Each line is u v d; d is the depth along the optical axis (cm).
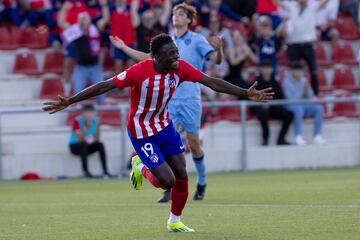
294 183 4925
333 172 5947
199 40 3891
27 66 7088
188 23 3916
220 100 6881
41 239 2725
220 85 2725
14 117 6544
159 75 2716
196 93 3906
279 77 7412
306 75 7481
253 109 6762
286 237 2581
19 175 6119
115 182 5547
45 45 7300
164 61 2684
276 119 6694
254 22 7562
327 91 7675
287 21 7425
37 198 4434
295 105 6631
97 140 6088
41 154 6272
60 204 4047
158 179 2767
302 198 3922
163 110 2805
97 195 4525
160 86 2725
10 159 6100
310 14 7250
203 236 2658
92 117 6053
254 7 7706
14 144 6334
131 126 2802
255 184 4959
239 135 6812
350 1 8656
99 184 5397
